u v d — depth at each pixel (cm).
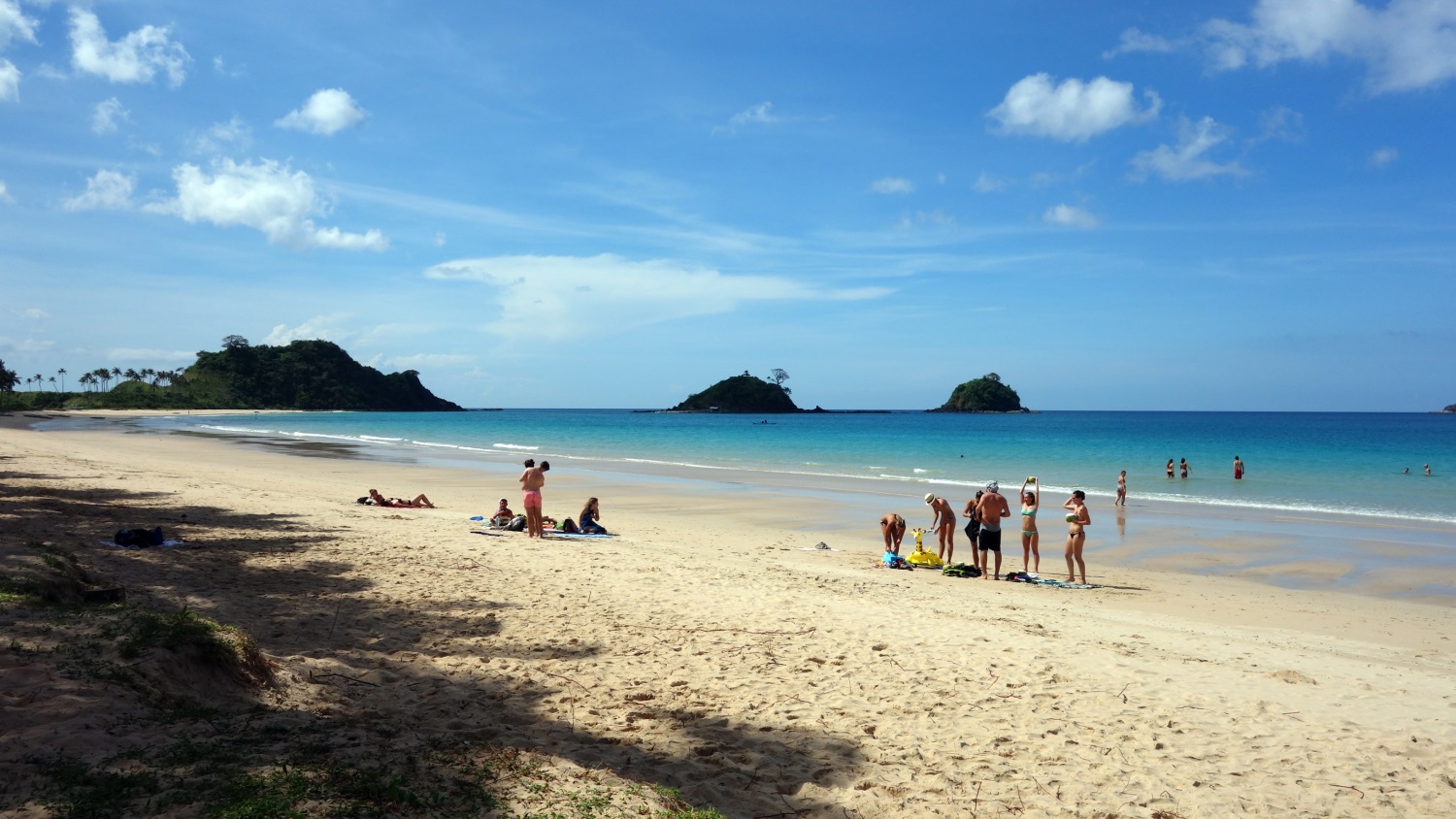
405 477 2977
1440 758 568
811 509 2259
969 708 640
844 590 1146
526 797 399
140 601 766
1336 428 10575
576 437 7494
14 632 498
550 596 994
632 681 680
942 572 1406
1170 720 625
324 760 404
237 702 498
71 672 449
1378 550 1702
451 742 477
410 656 710
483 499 2370
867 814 462
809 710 627
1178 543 1791
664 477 3212
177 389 19388
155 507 1591
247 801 339
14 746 361
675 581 1132
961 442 6738
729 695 655
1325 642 972
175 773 361
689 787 478
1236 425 12188
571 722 575
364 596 934
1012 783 509
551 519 1733
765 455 4847
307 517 1594
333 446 5106
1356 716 654
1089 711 640
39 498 1551
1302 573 1471
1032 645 839
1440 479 3347
